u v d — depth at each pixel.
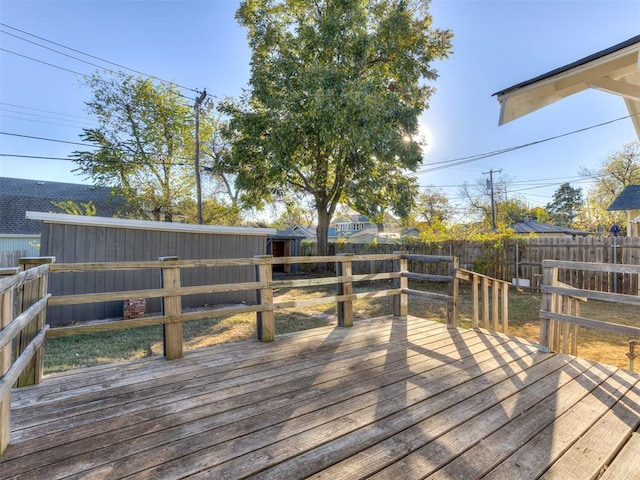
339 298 3.96
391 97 10.98
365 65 11.94
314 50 11.59
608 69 2.41
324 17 11.38
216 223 16.80
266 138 11.77
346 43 11.13
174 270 2.93
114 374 2.56
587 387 2.38
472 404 2.12
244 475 1.45
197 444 1.67
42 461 1.52
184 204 16.50
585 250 7.74
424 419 1.93
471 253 9.76
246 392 2.27
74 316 5.51
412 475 1.45
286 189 13.22
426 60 12.15
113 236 5.86
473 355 3.06
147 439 1.71
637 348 3.60
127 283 6.00
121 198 16.91
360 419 1.92
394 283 4.62
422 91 12.63
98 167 14.48
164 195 16.03
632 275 7.09
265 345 3.32
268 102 11.33
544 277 3.21
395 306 4.59
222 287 3.19
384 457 1.58
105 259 5.77
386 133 10.59
